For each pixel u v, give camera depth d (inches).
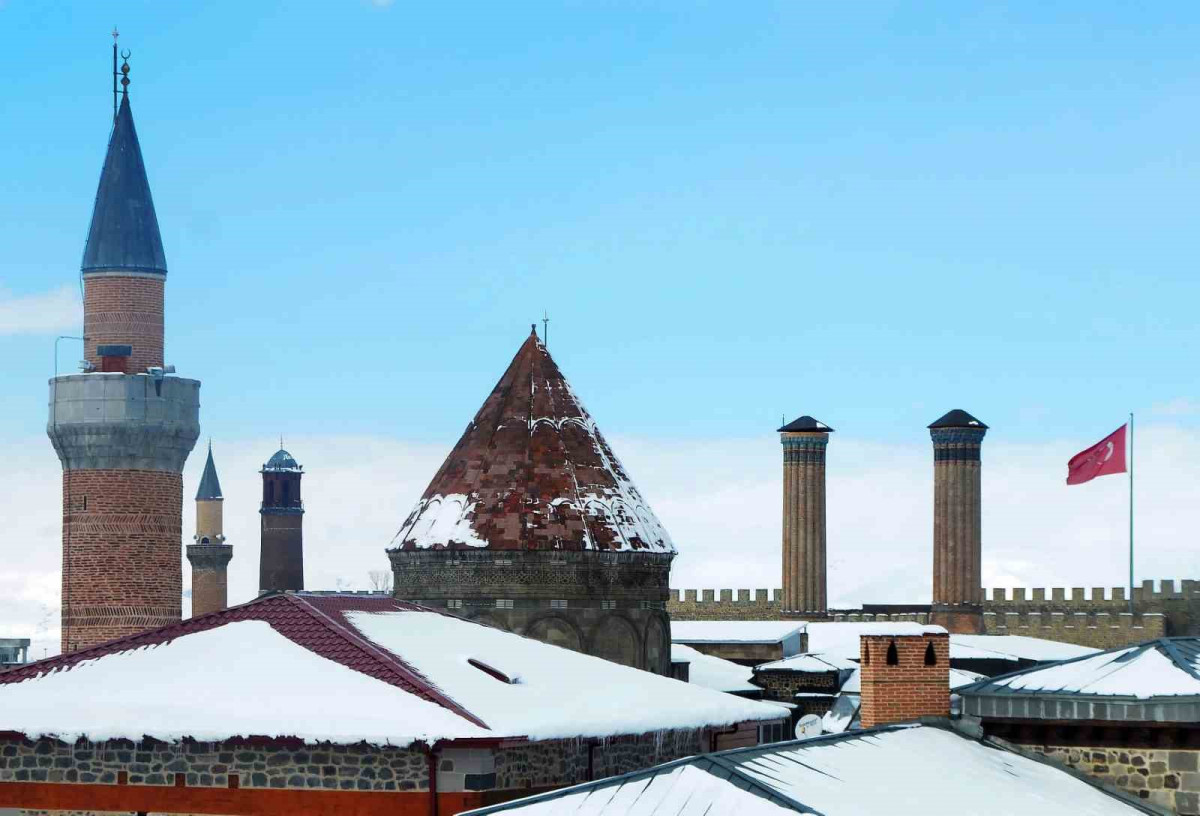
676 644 3649.1
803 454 5027.1
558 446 2395.4
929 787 1234.0
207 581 6013.8
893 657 1489.9
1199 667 1449.3
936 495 4835.1
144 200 4001.0
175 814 1461.6
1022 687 1467.8
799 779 1178.0
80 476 3838.6
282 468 6053.2
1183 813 1369.3
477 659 1648.6
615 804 1140.5
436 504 2377.0
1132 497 4089.6
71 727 1466.5
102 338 3929.6
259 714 1455.5
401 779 1418.6
